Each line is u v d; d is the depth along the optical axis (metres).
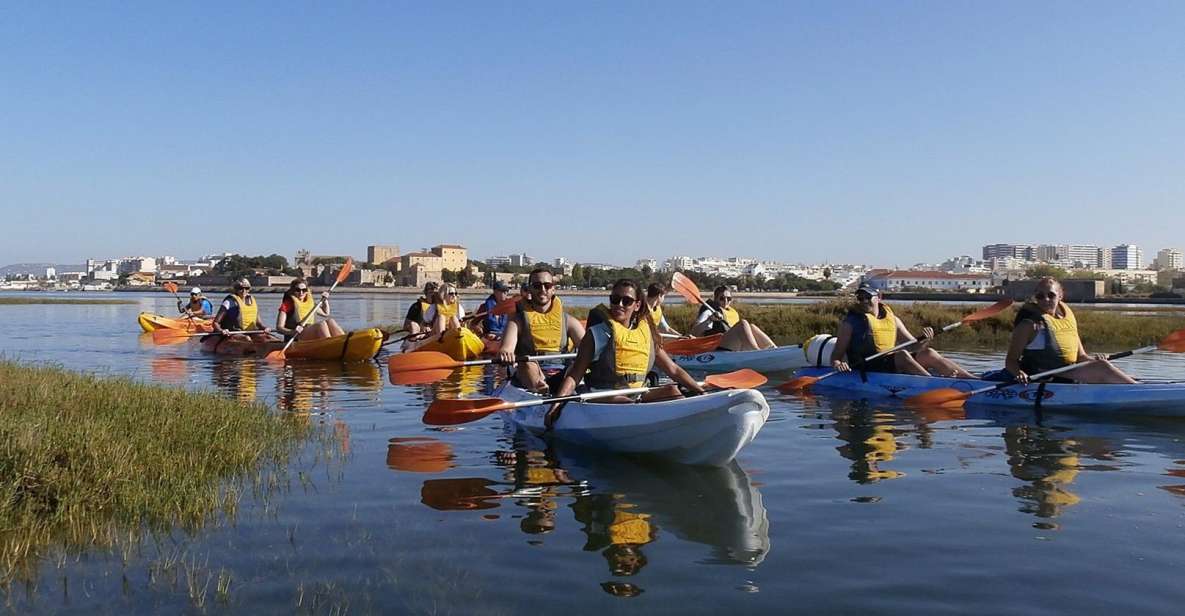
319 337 15.23
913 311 24.36
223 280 140.50
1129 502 5.29
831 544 4.50
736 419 6.02
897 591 3.82
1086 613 3.56
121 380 9.54
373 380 11.96
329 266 135.62
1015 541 4.52
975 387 9.41
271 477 5.88
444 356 8.65
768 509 5.19
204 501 5.10
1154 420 8.32
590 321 7.24
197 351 16.83
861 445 7.16
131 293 117.50
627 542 4.54
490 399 6.99
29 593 3.73
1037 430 7.83
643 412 6.47
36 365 12.30
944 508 5.18
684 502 5.36
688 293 14.68
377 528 4.73
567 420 7.16
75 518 4.68
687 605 3.67
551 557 4.29
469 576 4.00
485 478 5.96
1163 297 100.69
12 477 5.00
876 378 10.27
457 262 158.75
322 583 3.88
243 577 3.95
